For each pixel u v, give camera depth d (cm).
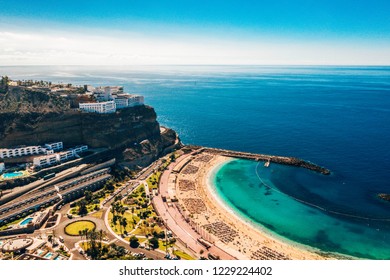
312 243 19400
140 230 18925
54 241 17025
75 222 19550
